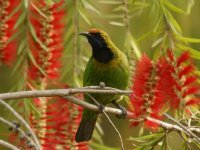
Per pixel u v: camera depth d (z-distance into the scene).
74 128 10.77
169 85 9.31
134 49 11.55
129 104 10.43
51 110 10.79
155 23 11.14
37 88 10.95
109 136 17.14
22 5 10.88
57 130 10.73
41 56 10.84
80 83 11.61
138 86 9.21
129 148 16.78
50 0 10.84
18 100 11.07
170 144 14.44
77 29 11.60
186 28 14.35
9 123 7.63
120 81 11.88
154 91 9.23
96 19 14.11
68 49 11.62
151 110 9.27
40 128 10.70
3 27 10.83
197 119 10.11
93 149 11.98
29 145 7.43
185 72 9.34
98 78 11.83
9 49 10.87
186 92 9.38
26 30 10.84
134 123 9.41
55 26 10.85
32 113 10.79
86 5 11.48
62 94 8.71
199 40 10.82
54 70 10.91
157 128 10.27
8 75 15.09
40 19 10.80
